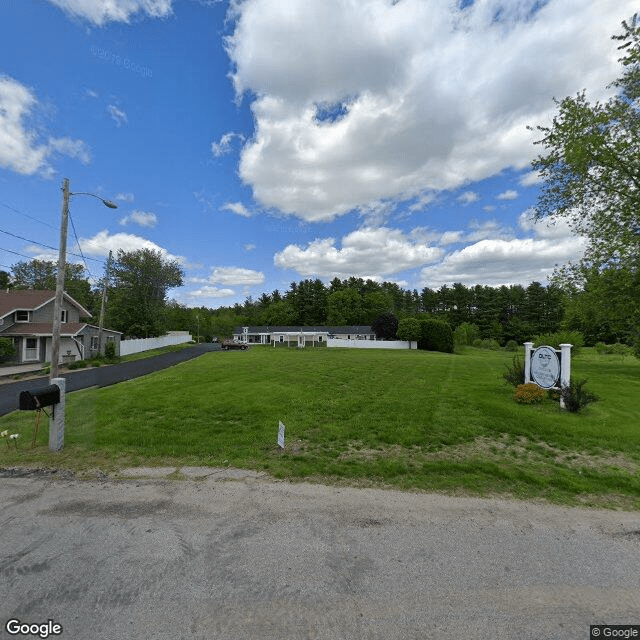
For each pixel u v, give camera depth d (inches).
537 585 96.7
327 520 131.3
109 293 1601.9
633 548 115.4
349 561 106.4
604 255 675.4
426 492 157.5
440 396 391.9
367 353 1291.8
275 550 111.9
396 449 217.8
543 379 357.1
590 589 95.6
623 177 639.1
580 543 117.9
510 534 123.0
